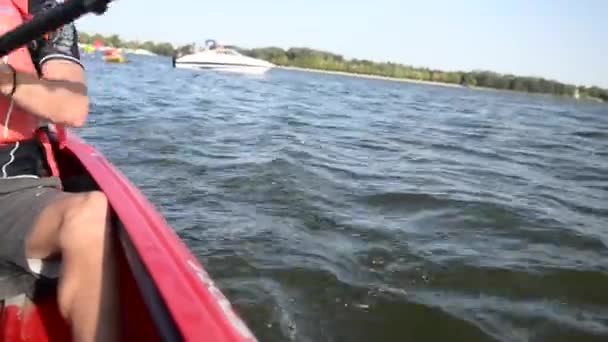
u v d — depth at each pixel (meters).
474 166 6.41
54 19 1.17
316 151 6.36
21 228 1.45
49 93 1.47
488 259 3.34
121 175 2.17
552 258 3.44
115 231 1.70
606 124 17.81
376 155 6.57
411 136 8.88
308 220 3.80
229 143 6.41
